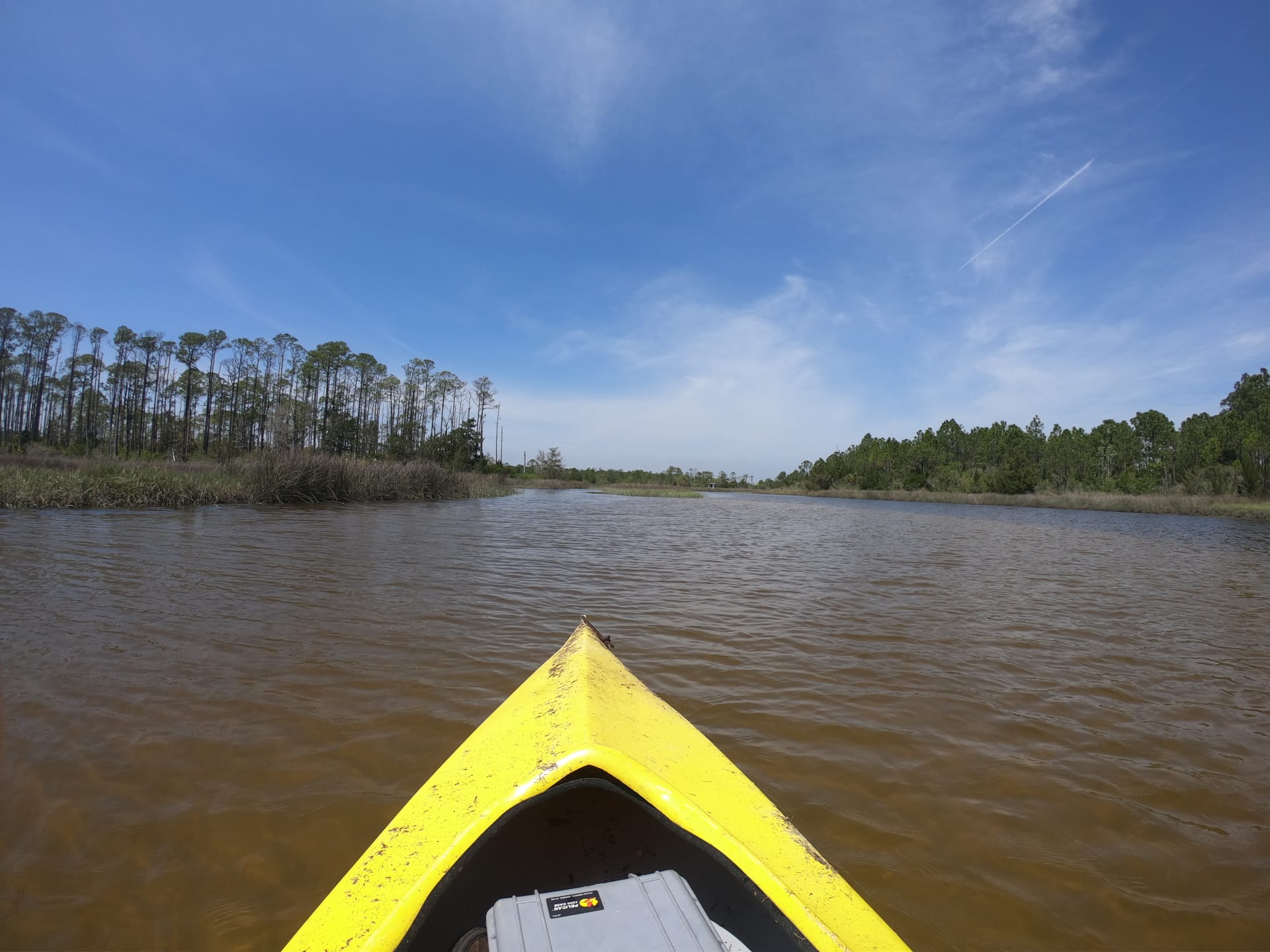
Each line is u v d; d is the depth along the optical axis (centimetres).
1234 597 917
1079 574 1115
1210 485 4200
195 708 406
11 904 235
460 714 406
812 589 898
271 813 293
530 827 202
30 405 6134
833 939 149
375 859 171
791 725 413
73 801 299
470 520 1880
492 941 132
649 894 147
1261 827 312
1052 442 6488
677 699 453
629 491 5822
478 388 7281
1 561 852
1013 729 421
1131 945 231
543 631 612
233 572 834
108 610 624
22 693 420
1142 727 430
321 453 2433
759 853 172
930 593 888
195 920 228
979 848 288
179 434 5872
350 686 452
